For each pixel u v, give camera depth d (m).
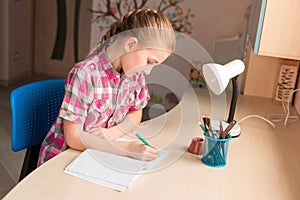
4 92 4.14
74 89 1.36
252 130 1.70
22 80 4.54
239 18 3.40
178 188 1.20
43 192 1.13
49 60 4.67
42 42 4.62
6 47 4.23
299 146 1.57
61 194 1.12
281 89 2.04
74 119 1.36
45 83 1.66
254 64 2.17
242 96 2.18
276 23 1.55
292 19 1.54
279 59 2.09
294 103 2.06
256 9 1.82
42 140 1.68
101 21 3.65
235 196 1.18
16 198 1.09
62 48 4.58
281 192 1.23
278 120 1.84
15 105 1.52
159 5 3.52
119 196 1.14
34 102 1.61
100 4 3.61
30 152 1.66
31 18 4.51
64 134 1.39
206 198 1.16
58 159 1.30
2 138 3.13
